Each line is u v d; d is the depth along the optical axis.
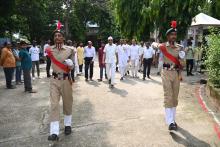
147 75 15.46
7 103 9.80
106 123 7.32
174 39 6.62
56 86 6.19
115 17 24.19
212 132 6.56
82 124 7.28
